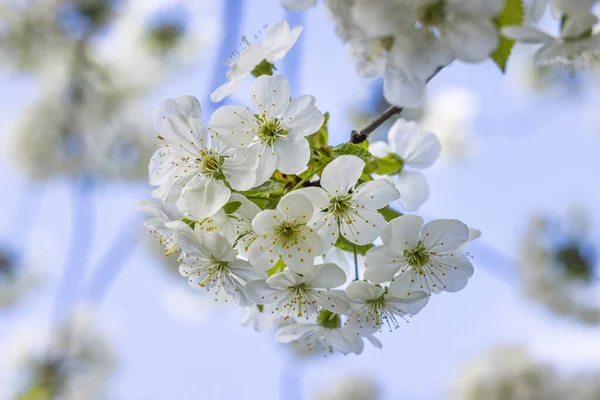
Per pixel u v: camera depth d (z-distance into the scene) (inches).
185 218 15.4
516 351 32.8
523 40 14.1
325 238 15.1
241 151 15.1
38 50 31.8
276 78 15.2
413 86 14.1
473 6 13.8
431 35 13.9
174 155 15.6
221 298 16.0
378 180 15.1
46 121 32.4
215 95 15.5
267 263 14.9
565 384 31.5
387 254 15.1
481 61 13.9
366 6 13.8
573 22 14.1
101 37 32.5
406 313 15.2
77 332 33.4
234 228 15.3
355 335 15.7
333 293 15.1
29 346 32.3
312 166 15.4
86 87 32.8
